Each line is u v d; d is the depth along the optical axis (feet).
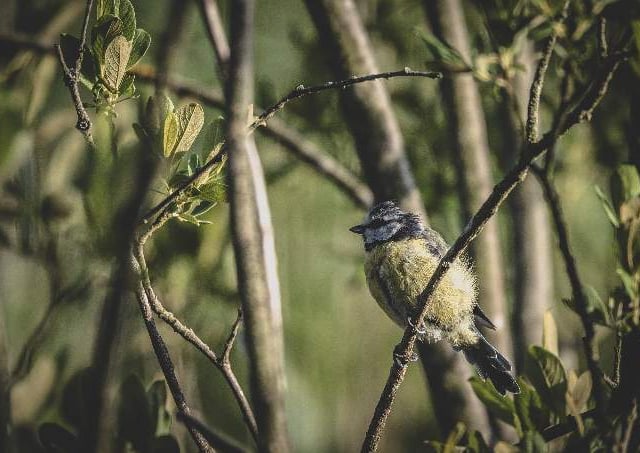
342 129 37.52
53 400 26.73
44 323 22.63
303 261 39.09
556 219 21.30
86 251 21.16
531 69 33.22
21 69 32.40
